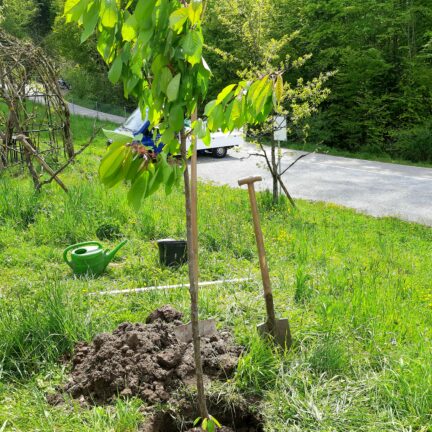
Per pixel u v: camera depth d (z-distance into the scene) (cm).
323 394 435
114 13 257
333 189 1630
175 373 449
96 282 686
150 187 287
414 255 960
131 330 498
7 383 450
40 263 755
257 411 422
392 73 2567
